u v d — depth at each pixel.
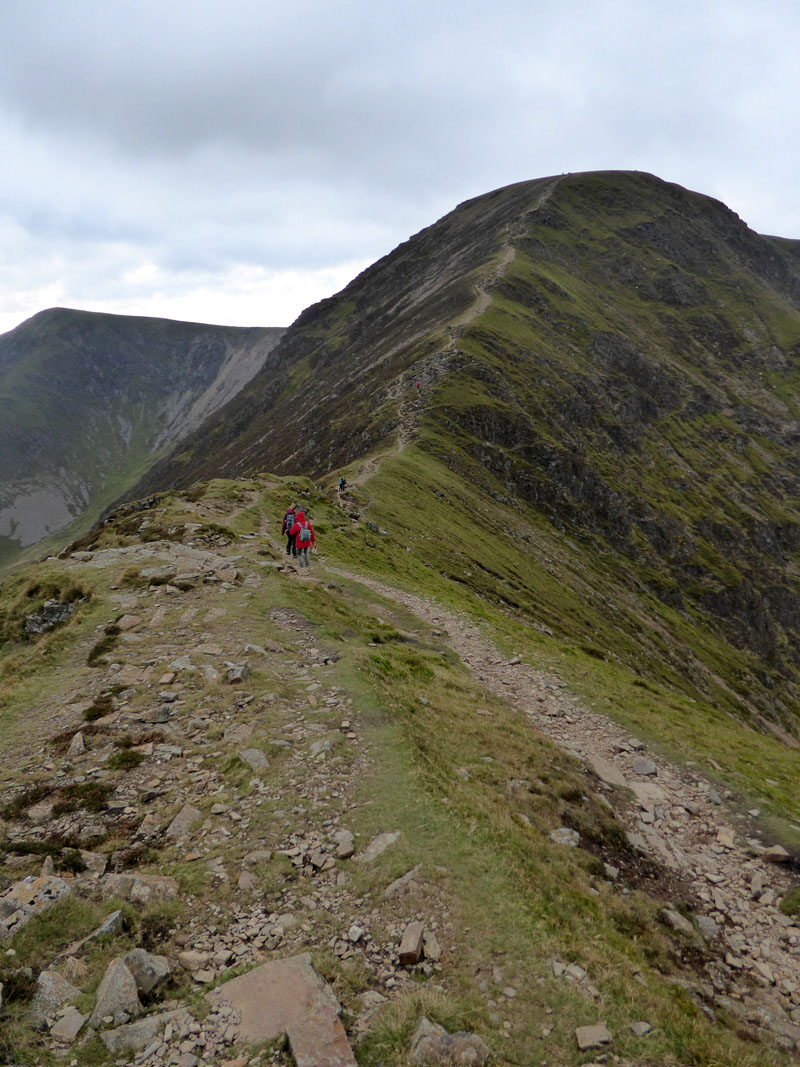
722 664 98.38
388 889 8.41
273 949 7.49
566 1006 6.85
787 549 140.75
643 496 126.50
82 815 10.52
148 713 14.12
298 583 25.02
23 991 6.60
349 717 13.77
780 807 15.69
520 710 19.84
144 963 6.94
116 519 41.34
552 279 181.88
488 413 106.62
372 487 60.91
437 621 28.08
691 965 9.77
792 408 182.38
